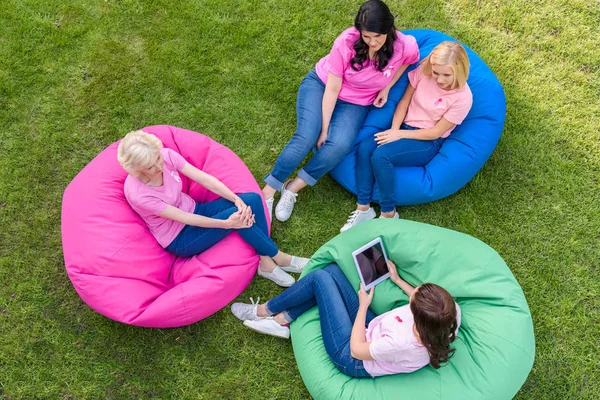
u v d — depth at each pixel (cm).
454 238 278
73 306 299
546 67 366
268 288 312
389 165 302
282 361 291
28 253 310
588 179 335
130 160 234
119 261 261
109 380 284
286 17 379
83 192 271
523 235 321
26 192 325
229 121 351
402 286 278
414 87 309
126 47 368
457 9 383
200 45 371
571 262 314
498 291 260
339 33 376
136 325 272
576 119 351
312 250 322
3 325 293
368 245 279
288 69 366
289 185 321
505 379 243
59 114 347
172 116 351
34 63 360
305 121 309
